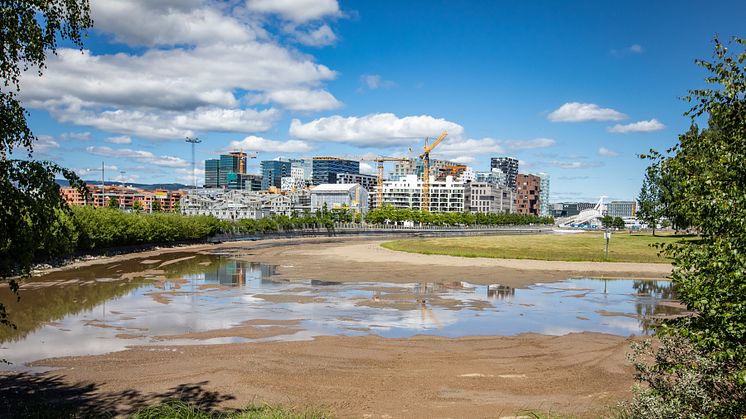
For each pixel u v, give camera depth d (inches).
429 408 748.6
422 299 1743.4
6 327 1275.8
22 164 545.0
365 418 708.0
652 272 2564.0
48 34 568.1
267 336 1198.9
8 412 697.6
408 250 3732.8
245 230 5452.8
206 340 1157.7
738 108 458.0
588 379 898.1
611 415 693.3
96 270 2496.3
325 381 873.5
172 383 853.8
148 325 1305.4
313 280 2208.4
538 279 2305.6
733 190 424.2
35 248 574.9
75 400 763.4
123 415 697.6
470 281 2215.8
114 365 959.6
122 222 3378.4
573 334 1253.7
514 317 1459.2
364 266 2775.6
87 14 584.1
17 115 546.3
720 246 427.2
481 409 745.0
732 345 410.9
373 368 954.1
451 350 1090.1
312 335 1213.1
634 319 1450.5
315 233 6530.5
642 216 5531.5
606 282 2251.5
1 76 539.8
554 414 708.7
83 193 587.5
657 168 502.6
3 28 532.7
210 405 749.3
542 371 946.1
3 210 541.3
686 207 473.7
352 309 1545.3
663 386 506.6
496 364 989.8
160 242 4077.3
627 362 1007.0
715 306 410.0
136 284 2036.2
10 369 932.6
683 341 491.2
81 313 1450.5
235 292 1857.8
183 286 1995.6
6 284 1963.6
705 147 479.5
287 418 679.7
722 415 437.1
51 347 1089.4
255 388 831.1
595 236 6008.9
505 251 3572.8
